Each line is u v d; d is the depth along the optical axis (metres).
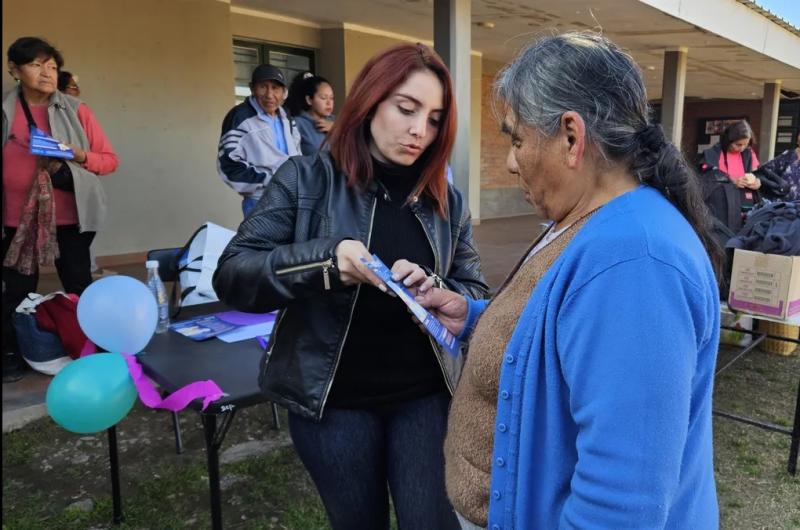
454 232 1.49
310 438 1.32
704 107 17.53
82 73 5.50
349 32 7.70
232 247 1.26
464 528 1.06
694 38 7.52
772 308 2.77
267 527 2.19
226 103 6.55
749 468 2.71
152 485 2.42
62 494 2.35
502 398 0.87
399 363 1.34
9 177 3.01
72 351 3.13
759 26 8.30
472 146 9.99
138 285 1.83
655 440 0.68
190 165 6.35
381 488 1.39
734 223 4.20
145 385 1.67
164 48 5.99
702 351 0.77
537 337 0.81
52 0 5.23
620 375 0.70
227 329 2.04
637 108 0.81
